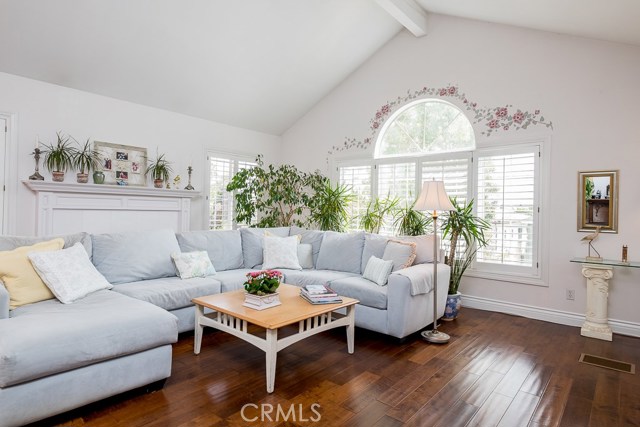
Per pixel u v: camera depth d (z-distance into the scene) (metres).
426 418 1.95
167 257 3.44
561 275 3.72
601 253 3.49
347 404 2.07
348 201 5.32
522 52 3.97
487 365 2.65
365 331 3.42
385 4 4.04
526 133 3.92
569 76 3.68
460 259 4.18
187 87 4.67
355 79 5.43
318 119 5.88
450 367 2.60
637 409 2.07
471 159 4.31
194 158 5.22
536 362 2.71
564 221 3.70
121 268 3.13
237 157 5.77
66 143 4.07
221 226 5.55
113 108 4.42
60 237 2.91
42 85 3.90
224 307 2.51
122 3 3.47
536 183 3.87
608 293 3.43
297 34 4.45
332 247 4.12
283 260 4.07
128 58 4.02
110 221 4.32
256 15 4.04
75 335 1.86
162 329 2.17
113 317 2.06
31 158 3.85
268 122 5.93
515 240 3.99
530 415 2.00
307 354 2.81
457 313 3.84
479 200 4.23
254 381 2.33
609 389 2.30
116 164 4.43
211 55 4.34
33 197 3.86
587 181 3.57
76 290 2.51
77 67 3.90
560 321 3.70
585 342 3.15
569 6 3.05
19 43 3.48
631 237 3.36
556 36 3.76
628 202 3.37
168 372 2.21
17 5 3.19
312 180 5.49
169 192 4.74
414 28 4.50
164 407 2.01
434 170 4.61
